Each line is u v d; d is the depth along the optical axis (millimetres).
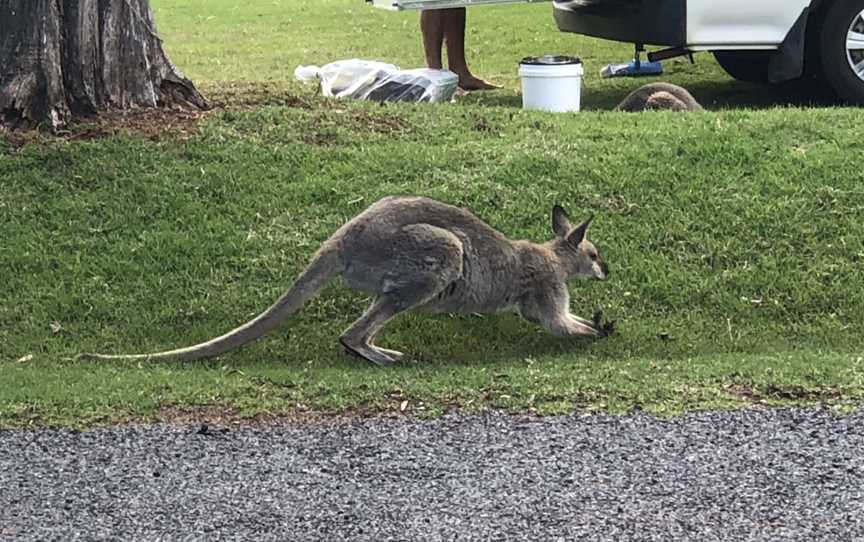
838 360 8203
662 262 8930
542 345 8570
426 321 8664
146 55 9789
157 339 8578
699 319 8680
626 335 8586
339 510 6828
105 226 9055
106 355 8406
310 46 13695
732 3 10500
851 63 10664
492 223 9102
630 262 8930
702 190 9266
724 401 7812
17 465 7422
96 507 6906
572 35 13891
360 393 7930
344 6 16312
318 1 16891
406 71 10930
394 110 10078
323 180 9336
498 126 9930
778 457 7406
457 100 11133
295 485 7160
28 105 9555
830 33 10625
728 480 7156
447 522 6668
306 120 9836
